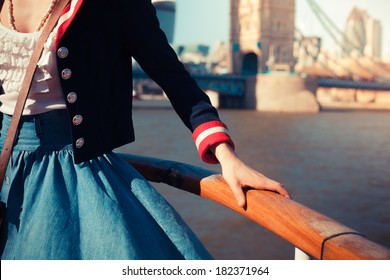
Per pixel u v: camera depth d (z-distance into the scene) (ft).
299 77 282.36
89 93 3.59
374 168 107.76
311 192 81.82
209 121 3.62
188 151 123.85
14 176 3.57
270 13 371.97
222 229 53.57
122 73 3.90
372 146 148.87
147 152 120.47
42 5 3.60
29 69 3.49
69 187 3.44
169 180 4.25
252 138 156.25
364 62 544.21
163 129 176.55
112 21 3.67
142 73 237.25
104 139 3.67
